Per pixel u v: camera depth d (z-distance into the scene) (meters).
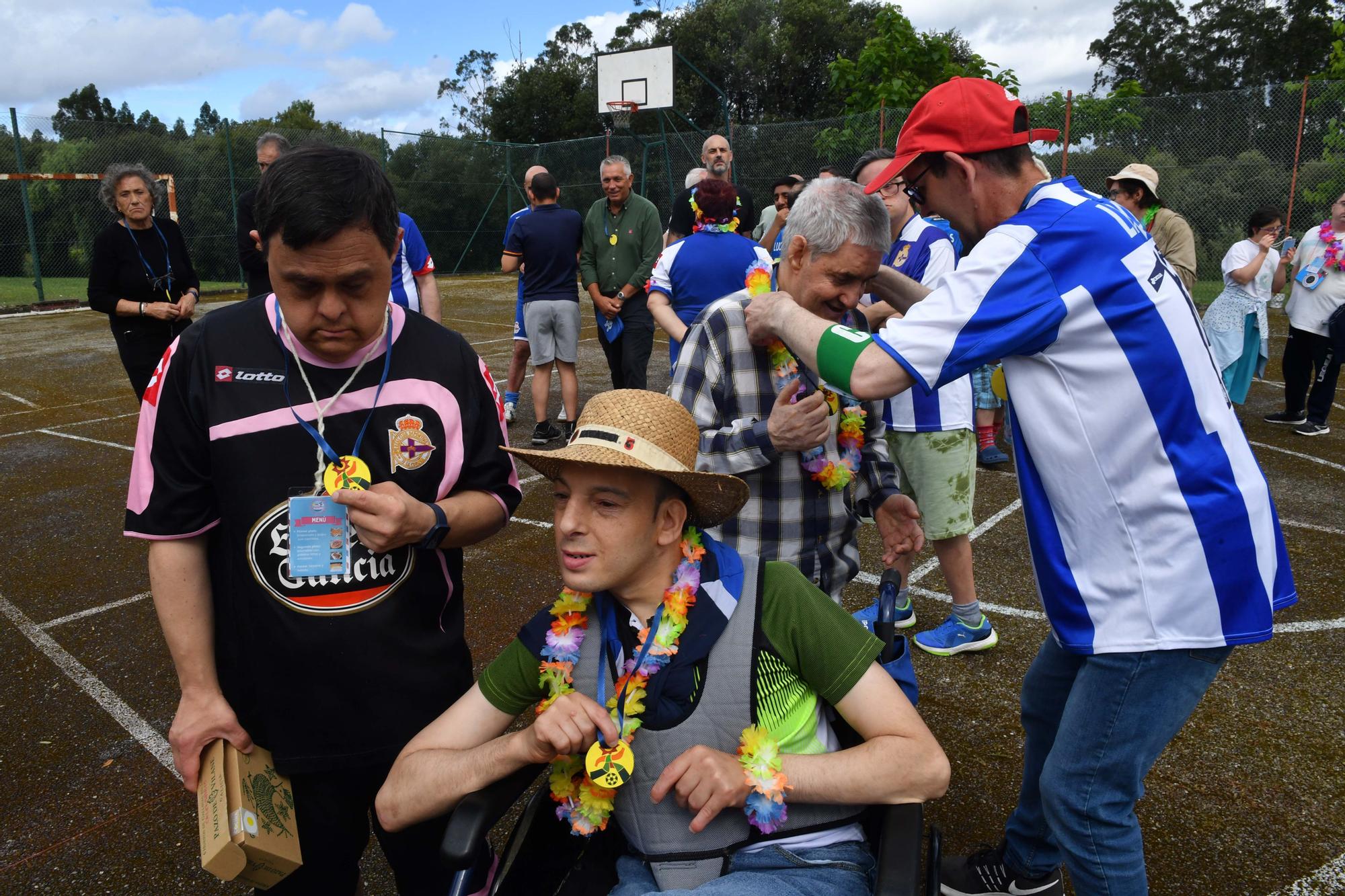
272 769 1.76
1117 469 1.74
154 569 1.72
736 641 1.63
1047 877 2.24
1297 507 5.45
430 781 1.60
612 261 6.94
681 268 4.88
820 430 2.21
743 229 6.91
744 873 1.57
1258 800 2.81
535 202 6.90
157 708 3.49
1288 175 13.05
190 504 1.71
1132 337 1.70
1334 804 2.78
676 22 33.38
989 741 3.14
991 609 4.19
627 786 1.63
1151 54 38.25
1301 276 7.08
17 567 4.89
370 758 1.75
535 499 5.92
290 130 20.66
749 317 2.13
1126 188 6.98
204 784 1.67
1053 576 1.85
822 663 1.61
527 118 33.56
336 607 1.69
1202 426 1.73
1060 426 1.77
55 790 2.99
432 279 5.98
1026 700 2.20
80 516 5.69
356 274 1.53
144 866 2.64
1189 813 2.76
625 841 1.74
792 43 31.33
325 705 1.71
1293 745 3.09
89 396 9.36
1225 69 37.19
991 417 6.46
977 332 1.72
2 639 4.06
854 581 4.59
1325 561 4.64
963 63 26.55
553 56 37.53
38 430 7.99
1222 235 13.51
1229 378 7.46
